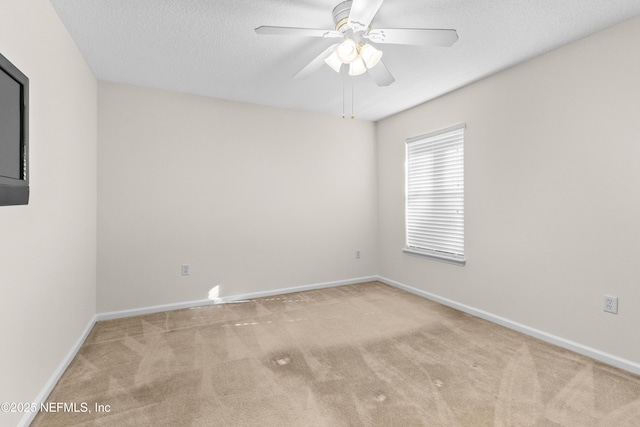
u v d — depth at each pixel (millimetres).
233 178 3596
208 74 2889
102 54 2502
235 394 1819
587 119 2252
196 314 3166
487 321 2955
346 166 4301
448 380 1954
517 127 2709
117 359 2236
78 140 2418
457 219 3314
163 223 3256
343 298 3697
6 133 1281
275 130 3830
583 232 2287
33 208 1651
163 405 1720
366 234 4461
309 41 2322
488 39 2301
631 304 2051
